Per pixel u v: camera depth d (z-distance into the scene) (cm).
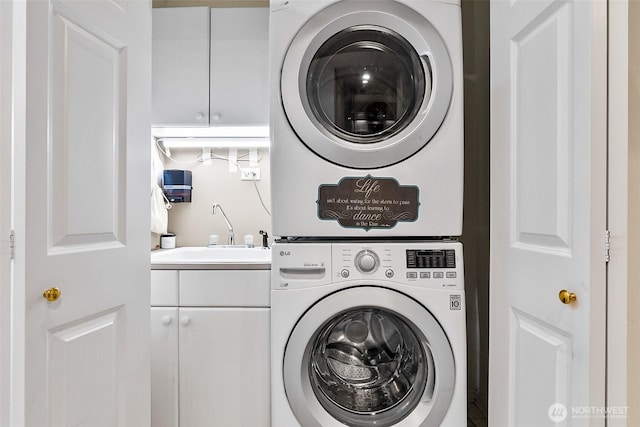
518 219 108
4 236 77
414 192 131
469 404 192
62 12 90
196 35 193
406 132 131
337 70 136
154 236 210
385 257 128
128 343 112
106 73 105
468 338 196
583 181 80
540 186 97
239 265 159
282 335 128
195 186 221
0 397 77
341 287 128
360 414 133
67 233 91
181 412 159
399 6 130
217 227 221
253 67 192
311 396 129
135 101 116
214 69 193
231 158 221
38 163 83
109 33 105
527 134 103
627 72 75
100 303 101
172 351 158
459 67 131
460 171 131
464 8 196
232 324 158
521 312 106
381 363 139
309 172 132
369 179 132
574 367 83
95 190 101
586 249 79
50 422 86
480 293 188
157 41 194
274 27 133
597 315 77
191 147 220
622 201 76
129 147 113
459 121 131
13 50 79
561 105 88
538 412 98
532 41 100
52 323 86
